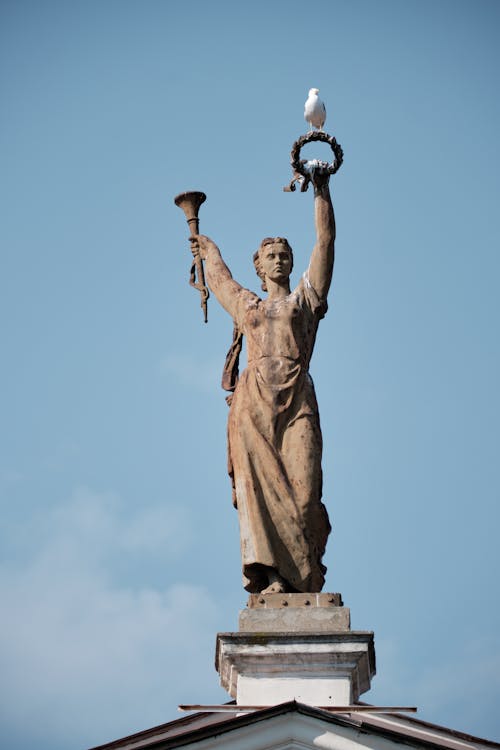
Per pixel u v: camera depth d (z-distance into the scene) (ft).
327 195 86.53
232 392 86.33
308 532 80.53
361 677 78.07
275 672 77.00
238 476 81.82
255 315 85.10
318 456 82.12
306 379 83.61
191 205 91.97
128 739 79.56
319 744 69.92
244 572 80.74
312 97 86.79
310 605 78.54
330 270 86.07
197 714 81.56
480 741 79.87
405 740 69.62
